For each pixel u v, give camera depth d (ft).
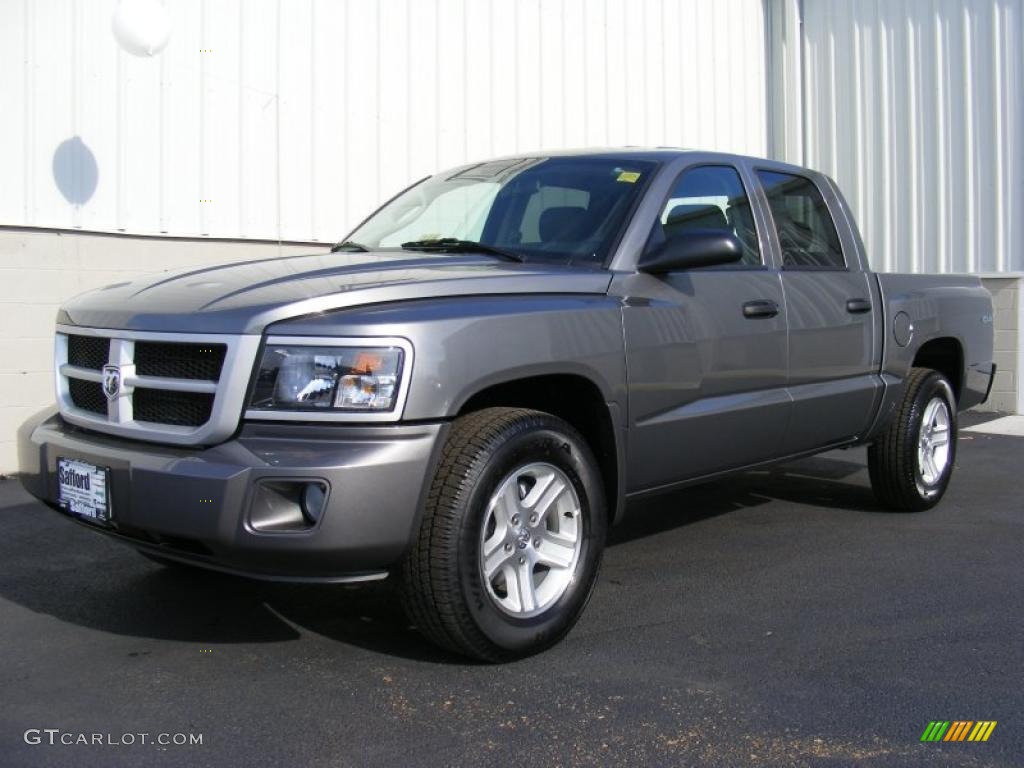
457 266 12.91
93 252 23.52
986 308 22.00
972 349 21.27
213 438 10.64
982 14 36.50
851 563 16.34
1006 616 13.75
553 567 12.32
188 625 13.26
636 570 15.90
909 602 14.34
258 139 26.07
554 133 32.83
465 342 11.17
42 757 9.61
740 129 39.93
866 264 18.48
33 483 12.62
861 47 39.29
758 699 10.94
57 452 12.05
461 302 11.59
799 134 40.86
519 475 11.71
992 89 36.47
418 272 12.20
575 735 10.07
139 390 11.54
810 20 40.55
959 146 37.27
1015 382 34.40
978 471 24.53
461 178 16.81
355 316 10.75
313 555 10.36
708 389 14.46
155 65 24.26
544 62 32.37
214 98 25.25
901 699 10.97
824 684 11.35
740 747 9.84
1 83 22.16
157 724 10.32
